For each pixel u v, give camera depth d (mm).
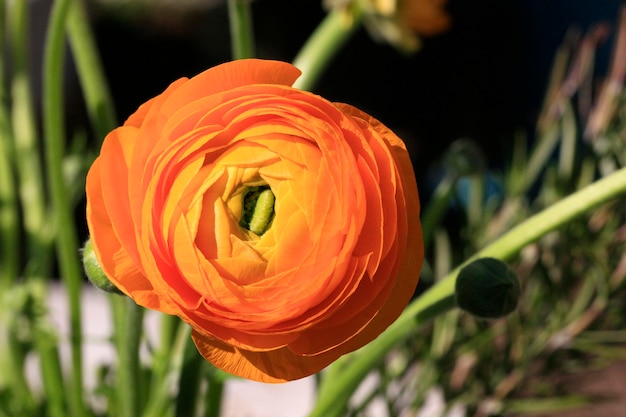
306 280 300
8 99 492
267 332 300
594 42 456
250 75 308
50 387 436
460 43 1176
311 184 303
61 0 385
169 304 297
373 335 312
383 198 302
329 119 300
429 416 476
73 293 421
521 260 448
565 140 443
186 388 358
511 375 452
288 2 1210
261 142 304
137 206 300
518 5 1154
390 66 1176
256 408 555
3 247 501
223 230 308
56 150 405
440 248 457
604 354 441
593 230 440
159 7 1183
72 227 417
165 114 305
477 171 427
